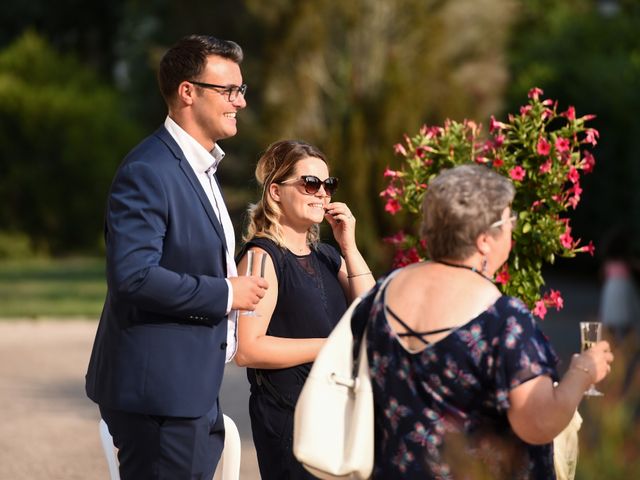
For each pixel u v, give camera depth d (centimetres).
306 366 1250
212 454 1280
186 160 1201
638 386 1077
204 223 1191
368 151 5953
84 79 9988
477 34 6700
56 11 12619
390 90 6069
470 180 940
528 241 1504
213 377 1190
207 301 1145
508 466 903
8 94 9094
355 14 6366
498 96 6644
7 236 9106
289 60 6450
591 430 1027
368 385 960
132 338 1170
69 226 9294
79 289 6388
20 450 2253
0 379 3183
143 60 10994
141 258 1130
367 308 991
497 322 900
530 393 874
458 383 902
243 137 7306
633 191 6562
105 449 1294
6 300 5653
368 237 5847
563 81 7100
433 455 907
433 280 940
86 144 9256
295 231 1305
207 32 8881
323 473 973
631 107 6588
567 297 5984
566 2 9556
